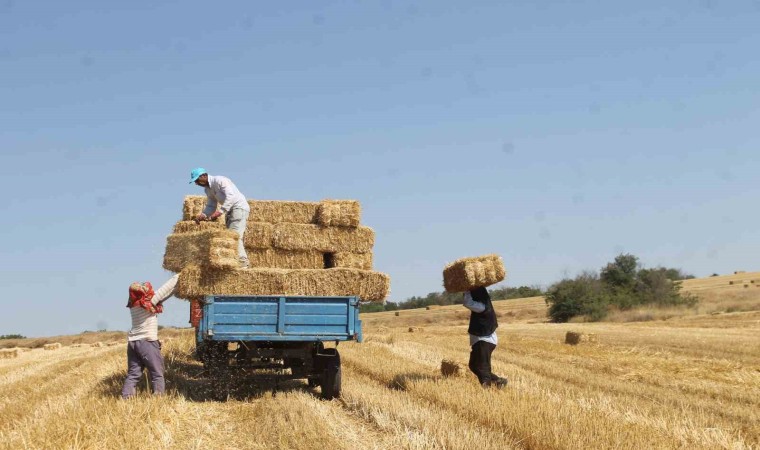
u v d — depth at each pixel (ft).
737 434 31.53
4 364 81.51
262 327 38.70
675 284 198.80
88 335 207.10
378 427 31.12
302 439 28.35
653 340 90.89
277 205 46.37
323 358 39.99
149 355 37.27
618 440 26.96
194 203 46.29
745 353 73.61
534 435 27.61
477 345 42.32
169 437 28.89
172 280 38.17
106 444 26.86
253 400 39.19
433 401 36.50
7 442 27.02
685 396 43.37
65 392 44.73
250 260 44.80
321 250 45.60
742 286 255.50
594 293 186.80
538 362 61.21
